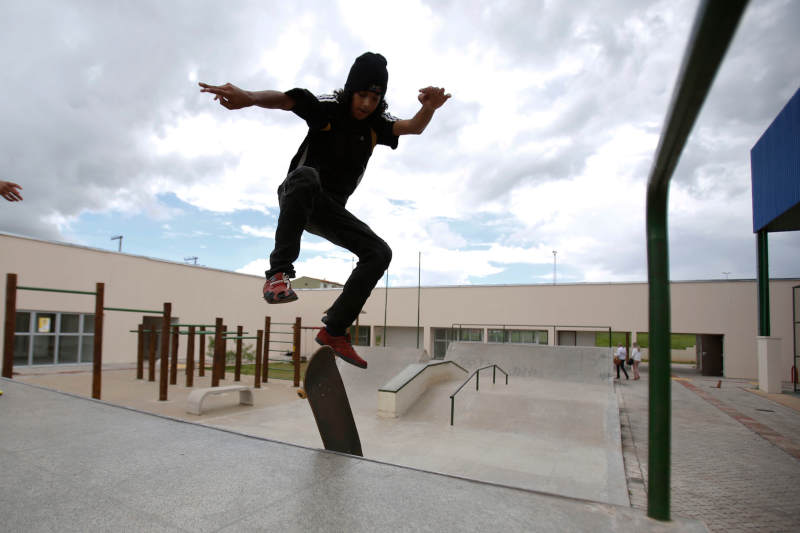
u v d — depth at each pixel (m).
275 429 9.74
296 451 2.18
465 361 18.23
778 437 9.66
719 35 0.80
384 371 16.44
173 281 24.02
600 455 8.17
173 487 1.74
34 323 18.45
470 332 30.66
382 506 1.57
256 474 1.87
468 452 8.29
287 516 1.49
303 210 1.89
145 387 14.13
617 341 37.53
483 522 1.43
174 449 2.20
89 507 1.58
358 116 2.08
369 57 2.04
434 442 8.96
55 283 19.00
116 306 21.30
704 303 24.75
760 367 17.53
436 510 1.52
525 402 11.80
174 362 14.78
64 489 1.73
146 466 1.97
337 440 2.87
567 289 27.67
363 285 2.05
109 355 20.91
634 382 19.81
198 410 10.77
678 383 20.61
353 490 1.71
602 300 26.81
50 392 3.55
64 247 19.39
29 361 18.22
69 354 19.53
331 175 2.09
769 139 15.72
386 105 2.25
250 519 1.47
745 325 23.94
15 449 2.20
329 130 2.06
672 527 1.40
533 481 6.79
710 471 7.33
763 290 17.56
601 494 6.29
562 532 1.36
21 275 18.02
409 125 2.17
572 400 11.98
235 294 27.66
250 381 16.67
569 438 9.30
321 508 1.55
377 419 10.98
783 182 14.61
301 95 1.94
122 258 21.62
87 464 2.00
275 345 30.64
